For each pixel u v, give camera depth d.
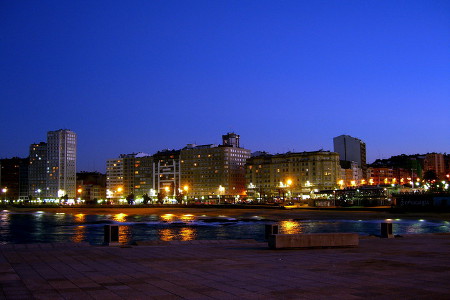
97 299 13.26
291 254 24.06
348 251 25.39
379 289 14.51
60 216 152.88
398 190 180.12
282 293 14.02
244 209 183.62
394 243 30.27
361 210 146.75
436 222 96.44
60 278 16.78
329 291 14.26
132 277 16.95
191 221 109.88
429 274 17.28
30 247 28.23
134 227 87.50
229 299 13.27
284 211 161.00
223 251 25.89
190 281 16.09
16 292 14.23
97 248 27.94
